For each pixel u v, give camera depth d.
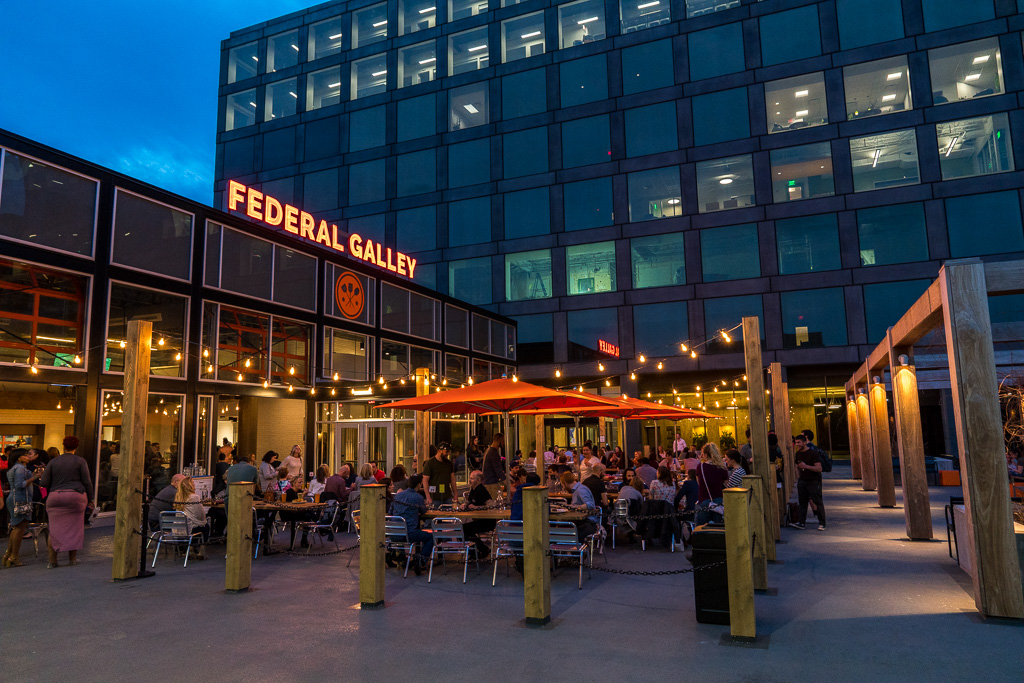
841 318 29.05
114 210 16.17
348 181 38.22
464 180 36.12
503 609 7.11
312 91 40.12
